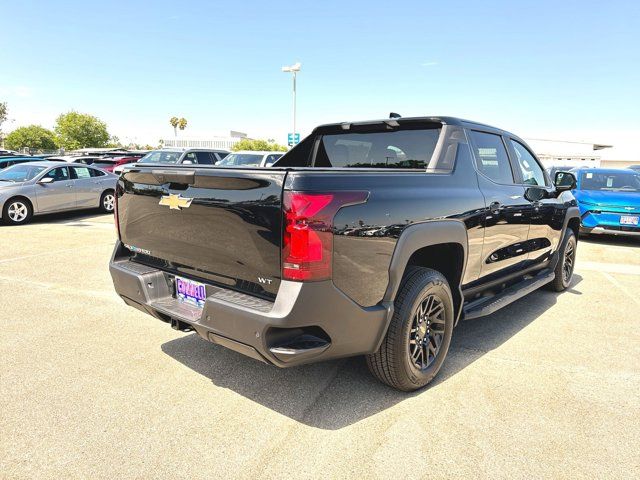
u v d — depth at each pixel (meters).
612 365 3.47
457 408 2.81
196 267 2.76
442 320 3.12
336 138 4.22
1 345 3.69
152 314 3.00
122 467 2.24
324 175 2.31
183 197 2.69
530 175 4.51
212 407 2.79
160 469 2.23
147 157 16.39
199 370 3.29
